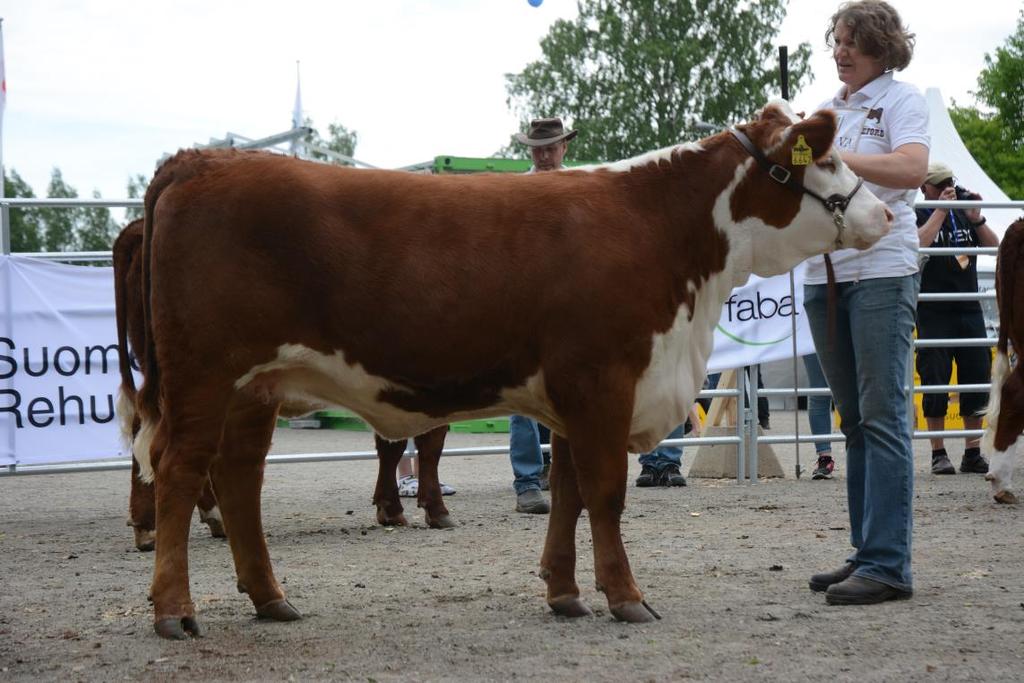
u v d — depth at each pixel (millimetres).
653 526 7020
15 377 8305
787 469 10750
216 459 4613
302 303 4285
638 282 4395
